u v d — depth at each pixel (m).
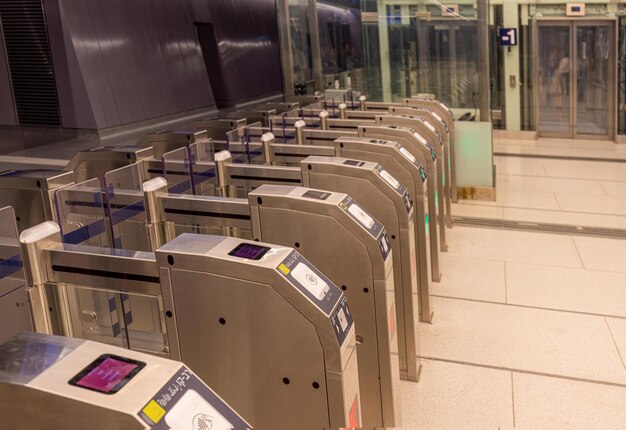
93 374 1.10
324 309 1.63
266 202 2.37
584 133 9.28
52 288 1.91
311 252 2.37
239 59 13.91
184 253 1.73
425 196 3.52
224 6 13.55
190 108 11.45
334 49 6.70
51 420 1.07
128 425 1.02
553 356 3.31
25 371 1.11
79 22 9.34
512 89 9.00
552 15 8.90
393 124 4.70
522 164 8.01
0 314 2.13
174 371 1.11
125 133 9.73
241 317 1.72
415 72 6.47
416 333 3.10
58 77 9.35
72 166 3.72
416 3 6.30
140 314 1.89
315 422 1.74
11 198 3.10
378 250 2.32
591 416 2.78
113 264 1.81
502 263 4.70
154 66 10.66
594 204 6.22
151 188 2.47
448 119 6.05
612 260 4.69
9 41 9.51
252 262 1.68
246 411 1.81
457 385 3.07
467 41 6.20
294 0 6.70
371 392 2.55
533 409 2.85
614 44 8.82
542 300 4.02
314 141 4.26
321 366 1.67
